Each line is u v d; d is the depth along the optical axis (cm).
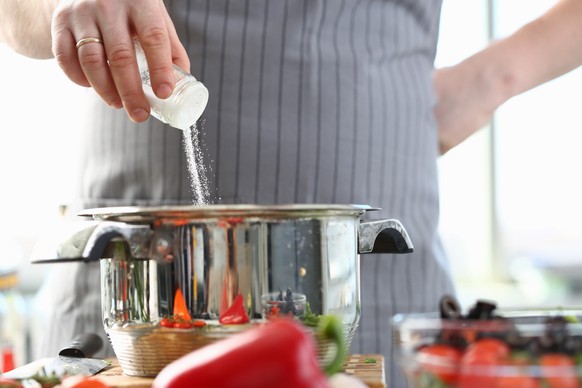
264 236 98
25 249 311
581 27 192
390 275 157
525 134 350
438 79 191
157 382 77
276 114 148
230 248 98
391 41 159
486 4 331
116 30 113
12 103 307
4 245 244
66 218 159
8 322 217
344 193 151
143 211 98
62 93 307
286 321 79
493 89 188
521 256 354
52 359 115
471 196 355
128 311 102
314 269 100
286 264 99
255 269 98
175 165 146
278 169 147
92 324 153
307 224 100
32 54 160
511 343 78
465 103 189
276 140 147
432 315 91
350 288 105
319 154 149
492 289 345
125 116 150
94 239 97
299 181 148
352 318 106
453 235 354
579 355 76
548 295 333
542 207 351
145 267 101
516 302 323
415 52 167
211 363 75
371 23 156
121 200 152
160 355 102
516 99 348
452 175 353
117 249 102
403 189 160
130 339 103
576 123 346
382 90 156
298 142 148
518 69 189
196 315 99
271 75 147
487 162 352
